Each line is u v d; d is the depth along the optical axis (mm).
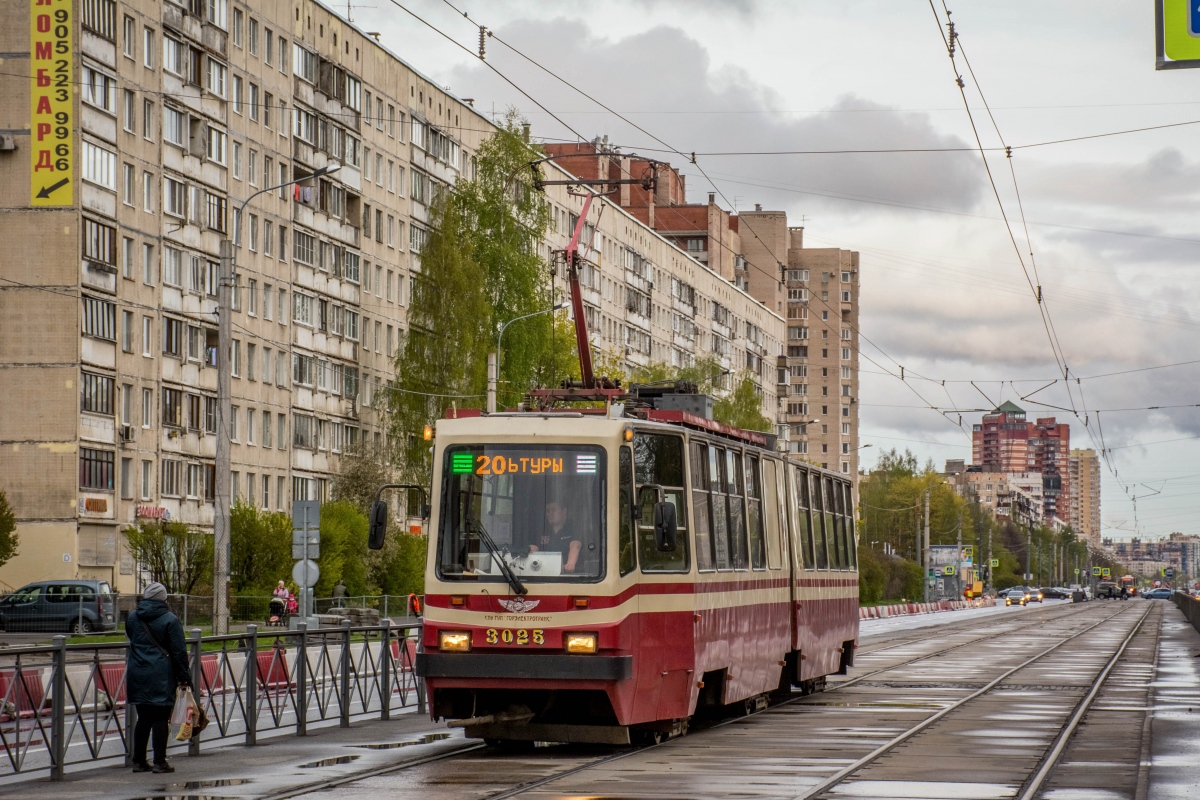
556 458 23438
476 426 23766
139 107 83125
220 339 46219
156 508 83875
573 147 150625
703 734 26422
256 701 24859
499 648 22844
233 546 75500
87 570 78438
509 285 97375
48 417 77125
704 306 179625
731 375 189500
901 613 127062
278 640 25875
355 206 109812
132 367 82625
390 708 29938
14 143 77250
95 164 78875
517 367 95375
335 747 24234
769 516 31625
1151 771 21156
